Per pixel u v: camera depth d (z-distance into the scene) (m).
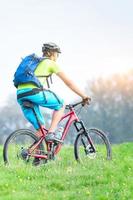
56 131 12.62
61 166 12.27
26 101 12.42
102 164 12.32
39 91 12.37
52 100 12.52
